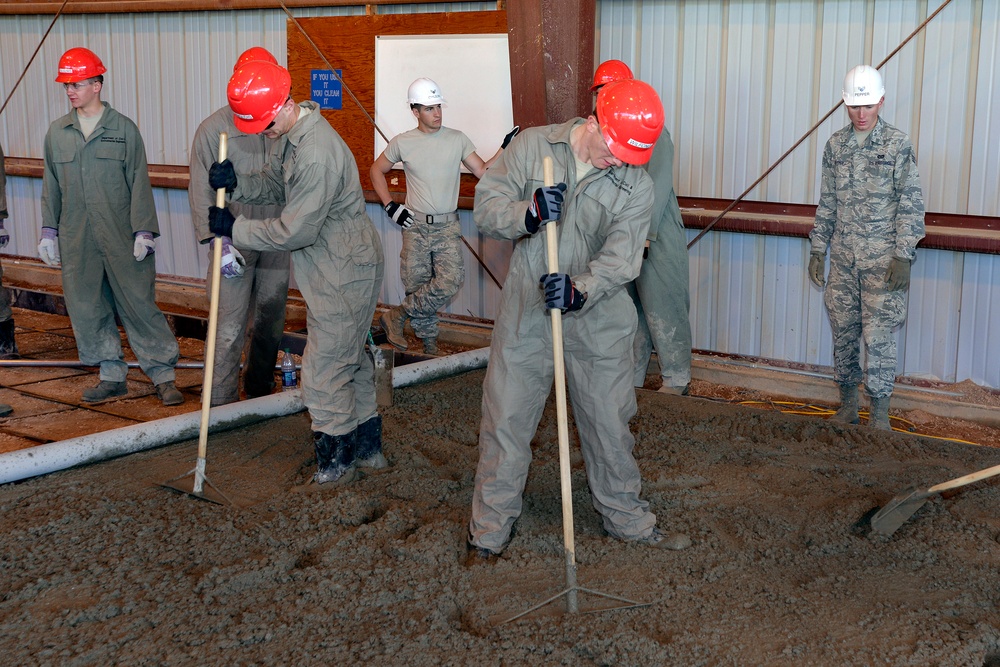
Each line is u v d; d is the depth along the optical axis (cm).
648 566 351
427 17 750
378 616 316
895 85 591
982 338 586
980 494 420
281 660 289
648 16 670
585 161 325
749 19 632
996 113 561
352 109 805
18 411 579
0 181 642
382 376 509
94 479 440
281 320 554
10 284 977
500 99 729
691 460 469
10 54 1018
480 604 324
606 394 348
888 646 298
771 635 304
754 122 643
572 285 305
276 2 817
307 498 408
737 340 675
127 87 952
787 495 422
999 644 301
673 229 576
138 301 577
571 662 289
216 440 496
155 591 331
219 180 396
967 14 559
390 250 827
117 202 564
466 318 799
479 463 364
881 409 528
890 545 369
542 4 607
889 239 506
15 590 332
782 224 628
